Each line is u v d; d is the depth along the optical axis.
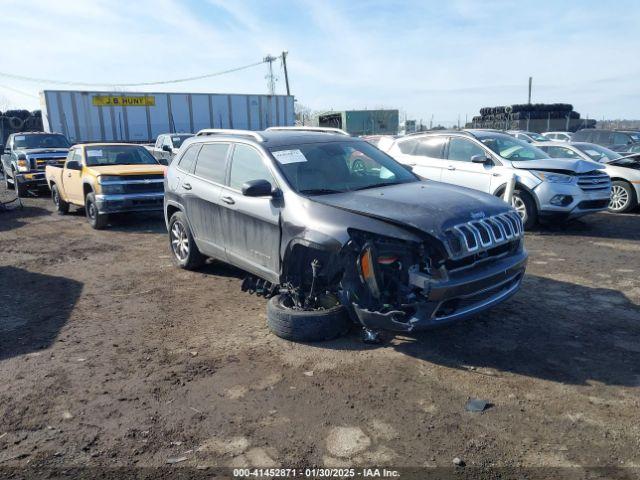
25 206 14.32
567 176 9.11
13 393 3.88
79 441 3.26
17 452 3.16
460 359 4.27
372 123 39.34
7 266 7.67
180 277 6.90
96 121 28.58
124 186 10.49
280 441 3.22
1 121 28.16
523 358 4.27
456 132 10.28
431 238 3.94
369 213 4.22
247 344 4.66
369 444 3.18
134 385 3.97
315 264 4.47
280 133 5.88
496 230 4.29
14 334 5.02
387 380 3.95
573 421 3.37
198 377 4.07
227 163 5.88
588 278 6.50
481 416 3.45
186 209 6.65
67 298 6.12
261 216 5.06
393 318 4.02
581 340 4.61
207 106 31.09
